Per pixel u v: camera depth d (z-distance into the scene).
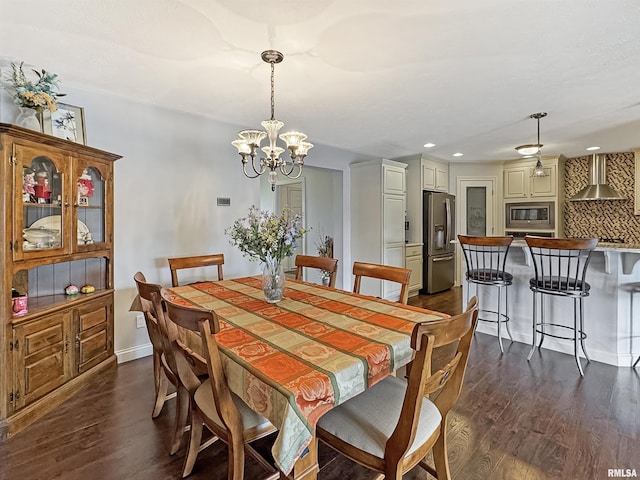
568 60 2.14
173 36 1.86
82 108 2.58
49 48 1.99
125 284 2.88
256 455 1.53
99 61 2.15
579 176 5.54
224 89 2.61
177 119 3.15
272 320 1.67
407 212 5.54
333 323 1.62
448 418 2.04
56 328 2.20
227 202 3.55
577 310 2.98
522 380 2.53
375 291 4.88
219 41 1.91
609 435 1.87
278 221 2.01
